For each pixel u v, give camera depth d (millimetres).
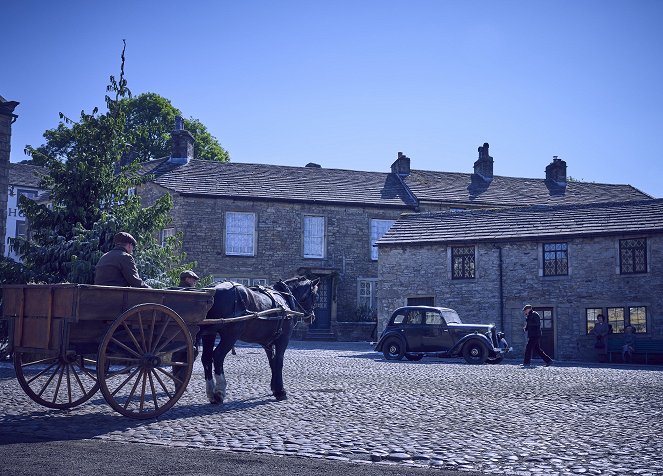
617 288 24969
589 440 7094
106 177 17281
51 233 16688
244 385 12141
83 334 7797
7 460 5484
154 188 33156
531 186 40000
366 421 8094
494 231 27562
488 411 9188
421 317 21281
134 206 17312
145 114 48094
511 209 29344
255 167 36844
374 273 34812
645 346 23031
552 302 25891
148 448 6176
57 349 7445
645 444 6918
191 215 32250
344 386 12234
